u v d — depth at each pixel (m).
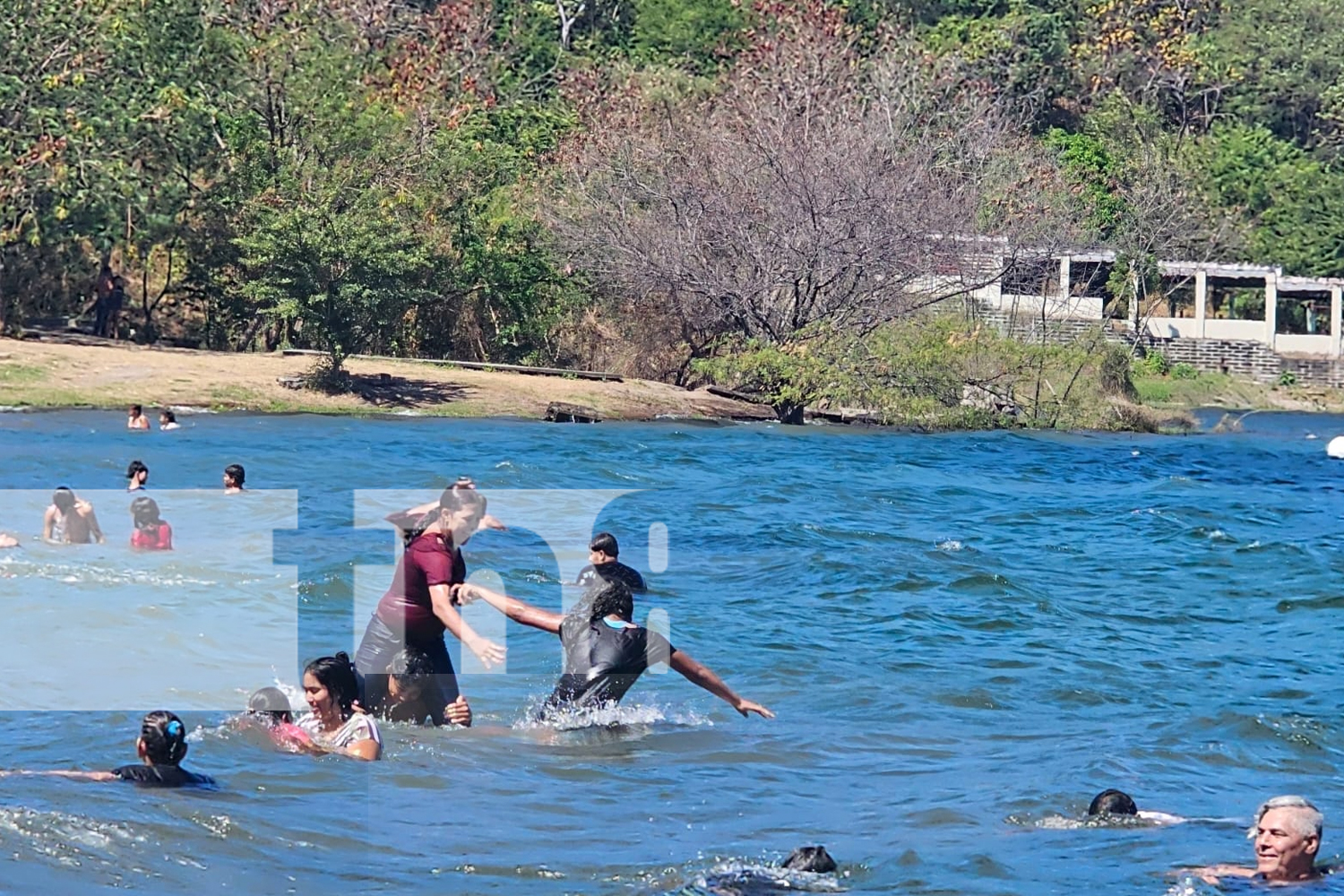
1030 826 15.08
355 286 67.88
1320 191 138.88
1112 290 121.19
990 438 65.50
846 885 13.14
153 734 15.01
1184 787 16.86
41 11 73.19
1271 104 158.25
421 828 14.28
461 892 12.59
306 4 90.19
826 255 73.44
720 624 25.45
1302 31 160.88
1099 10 157.75
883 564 31.05
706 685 18.98
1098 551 34.69
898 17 150.88
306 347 80.12
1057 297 107.19
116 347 73.00
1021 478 50.03
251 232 75.50
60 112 72.12
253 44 79.81
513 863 13.37
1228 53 159.50
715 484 44.53
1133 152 134.50
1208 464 58.59
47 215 73.12
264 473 43.41
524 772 16.56
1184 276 125.62
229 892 12.20
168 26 77.88
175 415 60.81
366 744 16.77
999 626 26.06
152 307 82.56
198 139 76.00
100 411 60.38
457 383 70.75
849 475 48.31
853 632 25.23
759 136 78.00
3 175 71.00
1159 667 23.42
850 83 93.06
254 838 13.52
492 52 124.31
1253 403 115.31
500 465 47.00
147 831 13.38
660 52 147.75
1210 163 142.12
